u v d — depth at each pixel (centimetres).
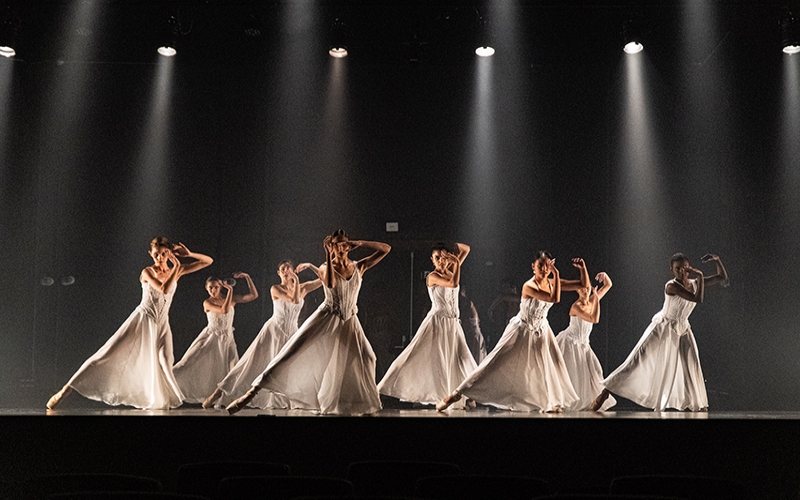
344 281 581
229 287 765
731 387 880
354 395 565
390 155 986
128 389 625
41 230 974
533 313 609
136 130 988
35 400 947
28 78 975
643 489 280
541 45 894
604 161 977
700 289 655
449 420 499
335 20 801
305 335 577
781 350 862
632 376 656
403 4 802
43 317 965
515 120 983
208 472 314
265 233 977
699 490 278
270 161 984
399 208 984
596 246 977
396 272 984
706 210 956
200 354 751
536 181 982
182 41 879
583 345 733
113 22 839
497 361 600
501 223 984
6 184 969
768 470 489
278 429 499
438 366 651
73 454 491
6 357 954
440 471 318
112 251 981
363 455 499
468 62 941
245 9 813
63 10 821
